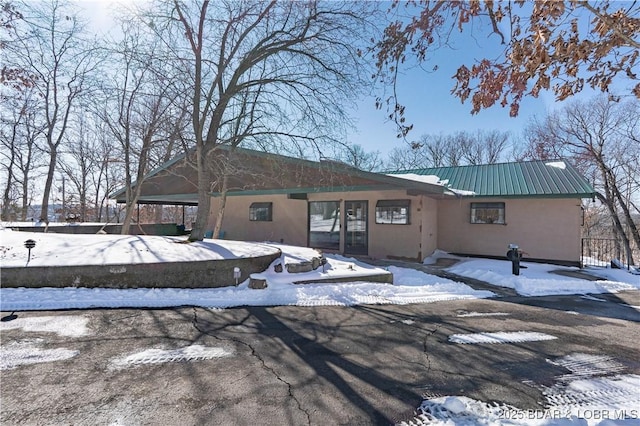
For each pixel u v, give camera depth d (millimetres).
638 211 17203
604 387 3076
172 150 12078
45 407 2506
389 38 3176
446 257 11945
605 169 15352
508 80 2643
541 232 11258
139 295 5379
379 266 9625
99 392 2740
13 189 21906
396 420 2480
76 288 5418
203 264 6113
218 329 4336
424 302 6270
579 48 2158
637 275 9688
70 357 3361
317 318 4992
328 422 2430
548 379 3221
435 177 12969
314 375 3172
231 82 9055
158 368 3201
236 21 8805
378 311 5520
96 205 26156
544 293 7352
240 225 15766
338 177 10422
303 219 13602
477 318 5297
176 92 9406
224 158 11000
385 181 9633
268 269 7059
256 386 2926
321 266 8008
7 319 4312
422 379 3152
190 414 2479
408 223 11016
